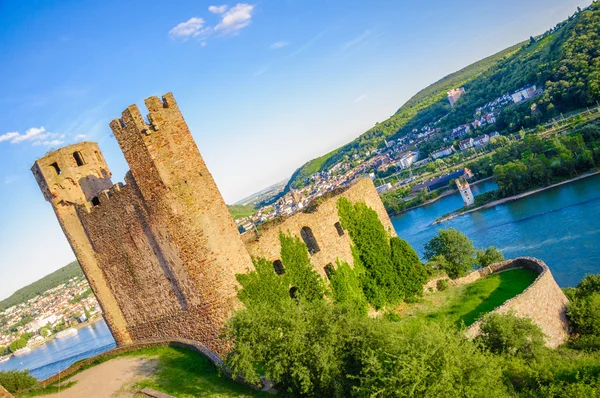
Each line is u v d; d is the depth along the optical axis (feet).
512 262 171.73
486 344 110.83
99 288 146.61
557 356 109.40
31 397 122.52
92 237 143.43
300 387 84.02
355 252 155.43
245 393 90.99
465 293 158.61
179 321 124.98
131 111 106.52
